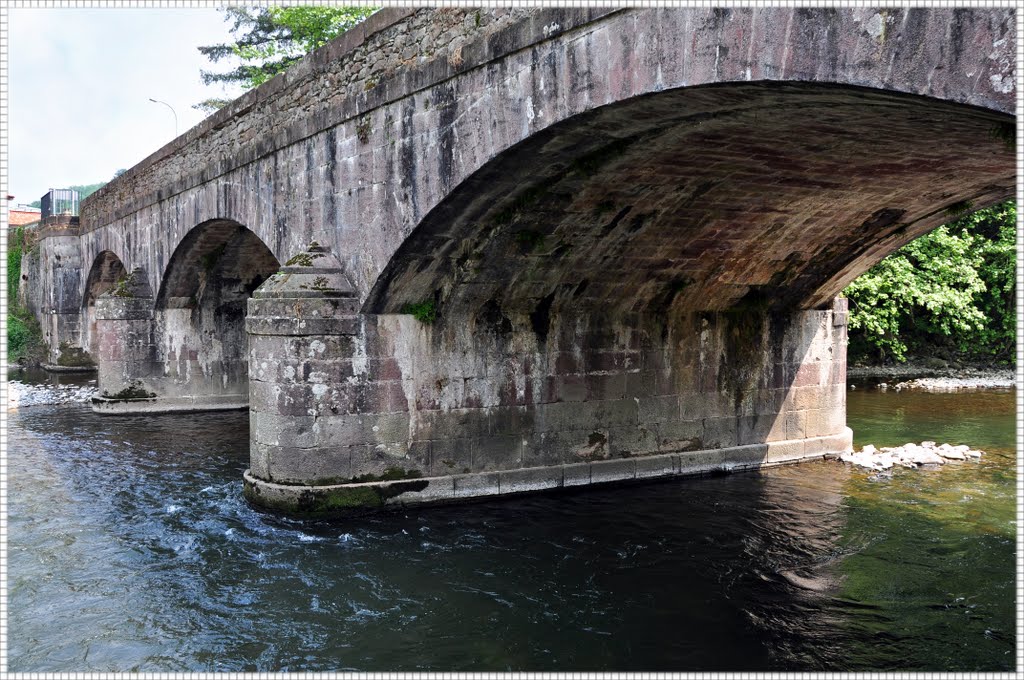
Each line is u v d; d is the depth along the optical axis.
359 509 10.94
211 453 15.62
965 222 26.45
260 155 13.39
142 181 20.94
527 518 11.05
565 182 9.38
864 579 8.99
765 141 8.60
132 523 11.07
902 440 16.42
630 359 12.93
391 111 10.09
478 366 11.69
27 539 10.48
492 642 7.50
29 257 40.34
